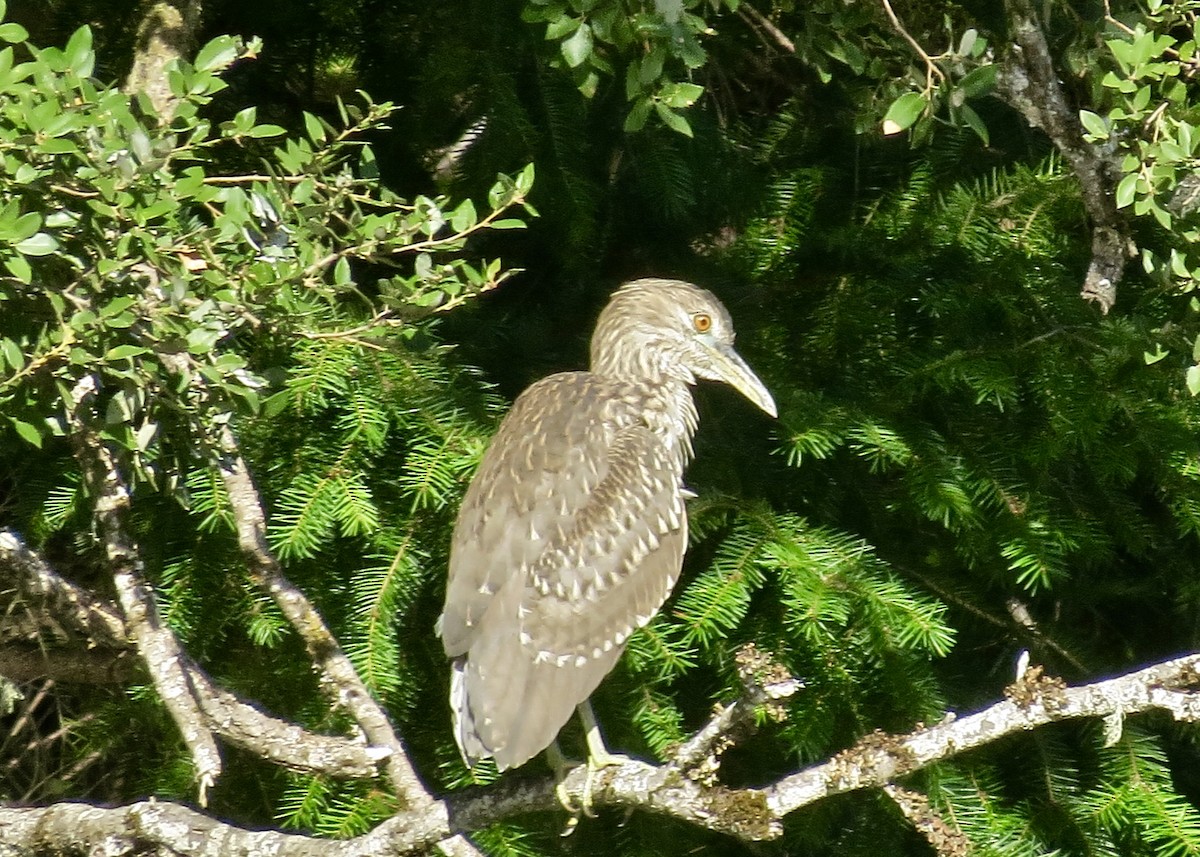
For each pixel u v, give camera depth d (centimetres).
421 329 842
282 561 1049
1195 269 804
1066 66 1025
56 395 705
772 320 1248
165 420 759
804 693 1041
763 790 715
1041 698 686
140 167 660
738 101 1416
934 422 1127
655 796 737
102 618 902
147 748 1180
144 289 683
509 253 1295
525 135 1133
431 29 1179
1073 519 1091
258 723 799
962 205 1212
